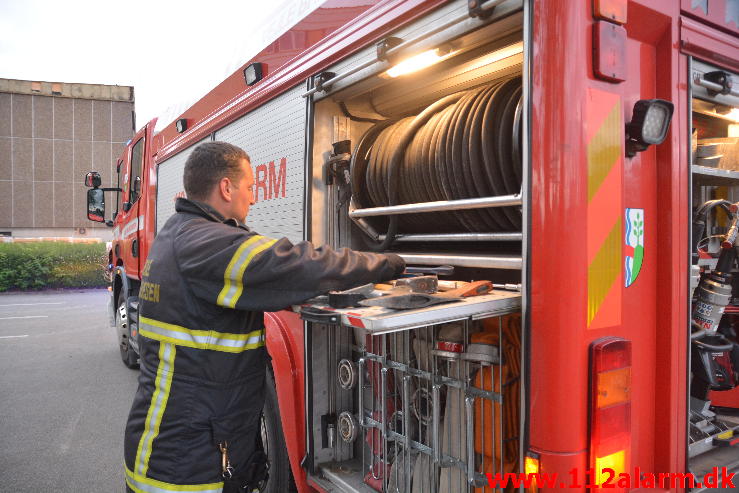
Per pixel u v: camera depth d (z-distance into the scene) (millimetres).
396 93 2447
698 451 2137
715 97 1858
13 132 27016
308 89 2406
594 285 1422
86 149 28188
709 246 2441
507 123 1845
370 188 2436
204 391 1617
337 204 2506
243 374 1682
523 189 1458
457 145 1996
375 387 2240
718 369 2367
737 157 2164
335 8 2234
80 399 5246
